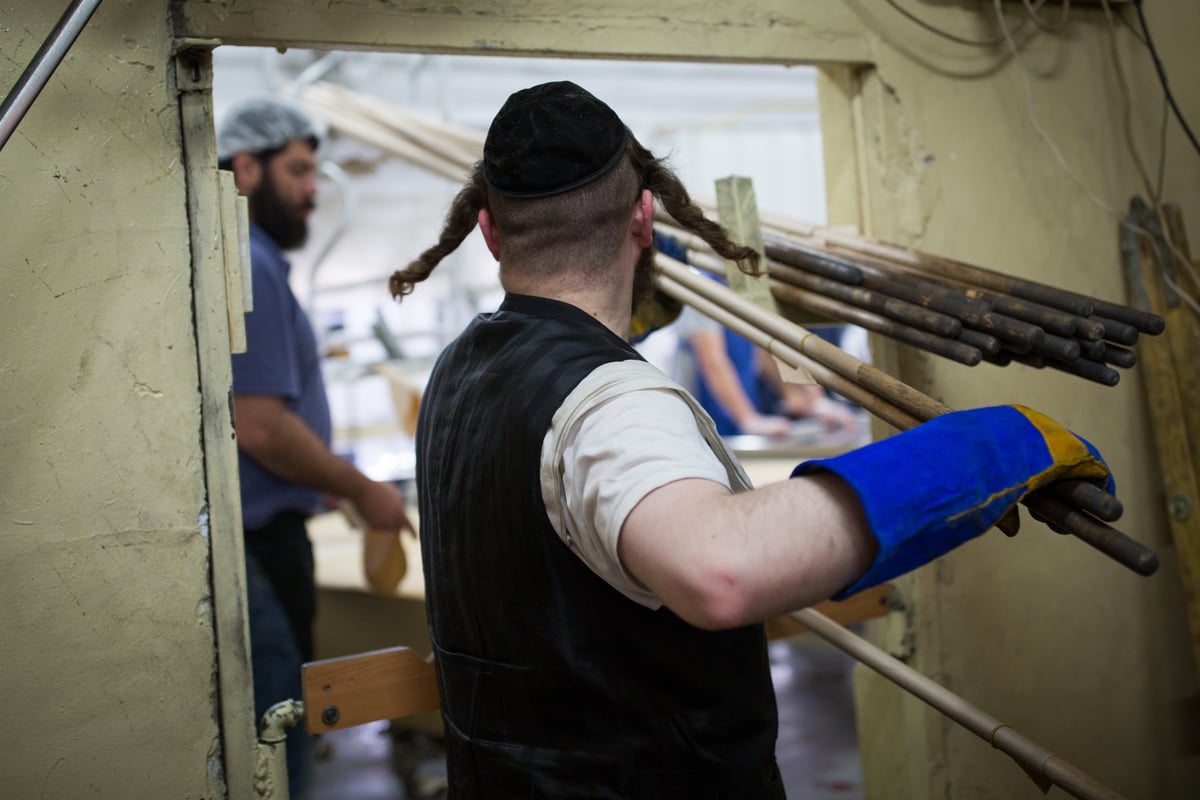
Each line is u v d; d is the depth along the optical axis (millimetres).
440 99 3709
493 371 945
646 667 888
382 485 2217
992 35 1643
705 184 4742
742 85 4625
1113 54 1749
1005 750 1115
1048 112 1693
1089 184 1728
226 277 1170
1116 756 1745
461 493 951
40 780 1104
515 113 954
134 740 1138
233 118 2029
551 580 878
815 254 1309
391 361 3016
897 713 1639
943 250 1613
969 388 1612
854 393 1099
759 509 713
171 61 1137
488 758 953
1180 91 1812
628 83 4395
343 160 3102
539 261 964
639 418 774
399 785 2680
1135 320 1052
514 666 922
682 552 690
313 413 2170
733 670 931
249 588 1934
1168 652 1789
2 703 1085
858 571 732
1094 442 1719
